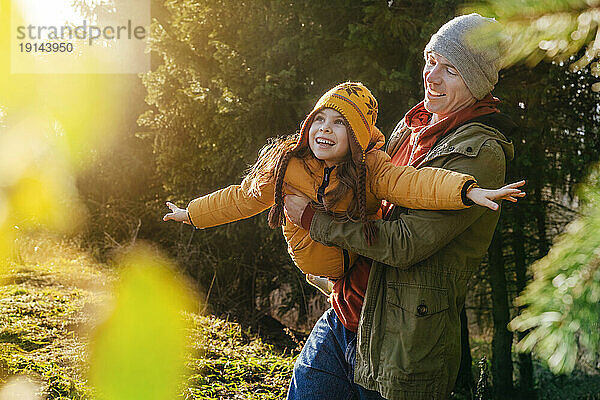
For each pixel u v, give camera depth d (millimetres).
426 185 1843
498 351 7734
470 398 7332
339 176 2000
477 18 2021
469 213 1884
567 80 6301
